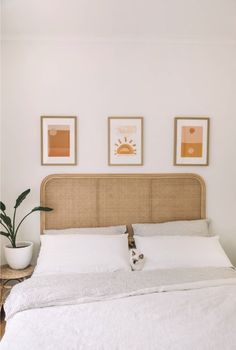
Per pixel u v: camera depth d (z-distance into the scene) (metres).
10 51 3.05
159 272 2.45
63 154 3.12
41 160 3.11
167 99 3.17
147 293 2.04
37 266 2.62
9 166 3.10
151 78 3.15
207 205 3.26
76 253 2.63
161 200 3.19
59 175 3.11
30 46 3.06
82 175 3.12
